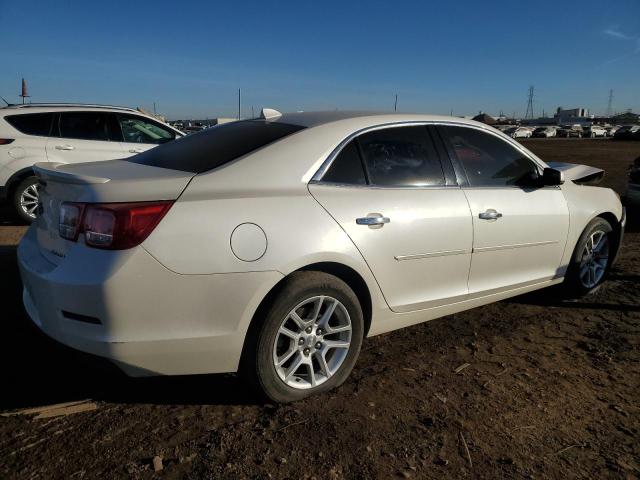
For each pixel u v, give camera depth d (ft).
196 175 8.64
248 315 8.46
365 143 10.41
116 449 7.90
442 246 10.84
